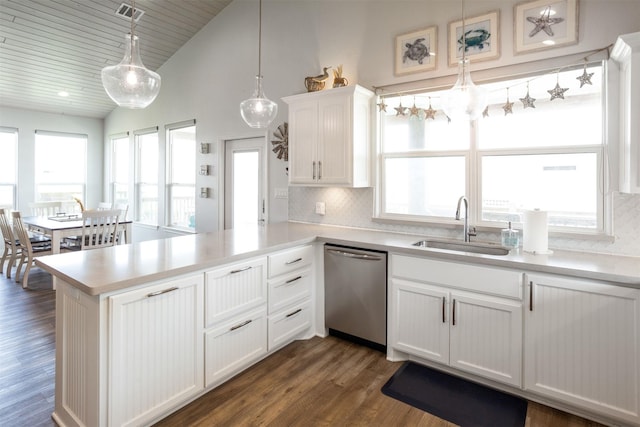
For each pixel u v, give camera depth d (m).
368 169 3.33
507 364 2.21
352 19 3.49
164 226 5.67
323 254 3.05
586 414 2.04
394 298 2.65
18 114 6.01
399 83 3.21
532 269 2.09
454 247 2.85
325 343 2.98
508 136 2.79
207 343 2.15
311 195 3.84
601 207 2.43
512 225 2.75
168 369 1.95
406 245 2.65
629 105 1.99
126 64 2.00
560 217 2.60
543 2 2.55
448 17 2.96
